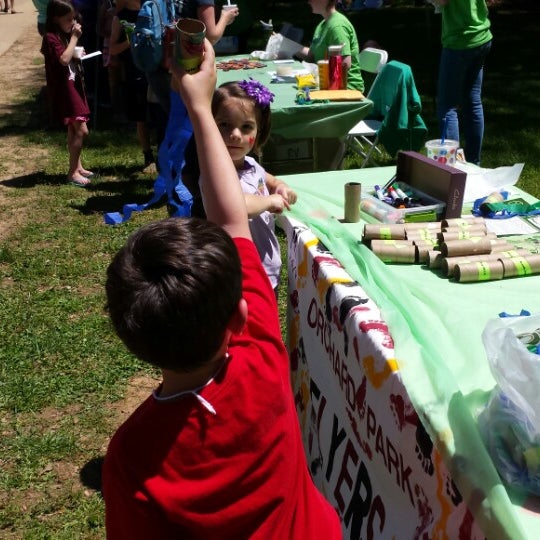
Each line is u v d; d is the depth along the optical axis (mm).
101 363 3641
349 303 1950
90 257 4887
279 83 5617
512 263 2100
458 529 1424
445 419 1450
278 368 1201
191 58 1465
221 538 1118
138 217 5566
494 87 9234
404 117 5051
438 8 5227
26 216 5660
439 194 2541
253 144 2627
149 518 1063
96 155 7180
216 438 1095
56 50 6020
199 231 1105
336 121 4867
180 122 4102
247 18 8602
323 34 5840
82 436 3150
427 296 1982
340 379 2072
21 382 3490
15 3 20016
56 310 4164
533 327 1567
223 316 1064
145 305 1032
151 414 1106
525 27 13156
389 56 11336
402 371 1622
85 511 2742
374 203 2568
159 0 5004
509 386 1324
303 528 1204
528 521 1266
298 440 1233
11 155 7348
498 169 2902
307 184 2994
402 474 1688
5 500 2809
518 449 1331
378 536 1847
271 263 2693
